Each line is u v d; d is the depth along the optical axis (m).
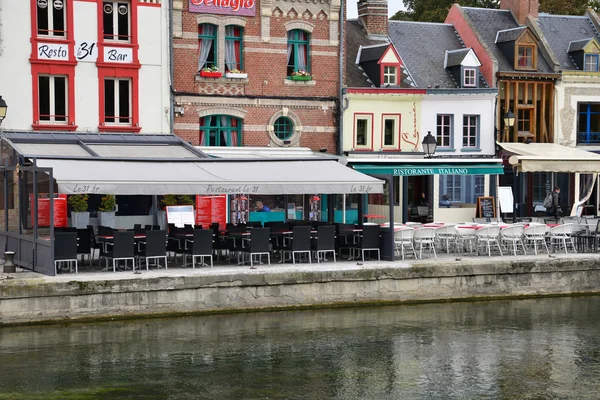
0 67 25.33
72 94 26.22
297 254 23.28
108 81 26.91
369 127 31.20
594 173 31.38
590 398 14.10
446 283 21.66
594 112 35.38
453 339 17.83
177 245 21.62
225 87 28.50
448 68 34.00
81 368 15.18
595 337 18.14
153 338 17.23
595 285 23.17
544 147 33.31
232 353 16.36
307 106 29.83
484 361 16.23
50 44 25.88
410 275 21.22
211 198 27.47
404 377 15.13
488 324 19.23
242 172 21.47
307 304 20.28
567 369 15.77
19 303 17.72
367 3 34.34
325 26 30.00
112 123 26.94
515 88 34.00
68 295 18.05
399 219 32.19
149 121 27.27
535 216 34.75
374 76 32.03
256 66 28.94
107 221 26.38
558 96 34.62
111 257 19.69
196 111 28.08
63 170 19.33
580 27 37.56
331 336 17.81
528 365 15.98
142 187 19.41
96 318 18.31
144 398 13.69
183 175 20.42
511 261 22.27
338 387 14.50
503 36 35.03
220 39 28.33
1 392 13.86
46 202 19.89
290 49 29.81
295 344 17.12
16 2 25.42
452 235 24.12
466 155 33.06
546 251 24.84
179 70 27.81
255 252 21.14
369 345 17.20
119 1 26.89
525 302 21.88
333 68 30.25
